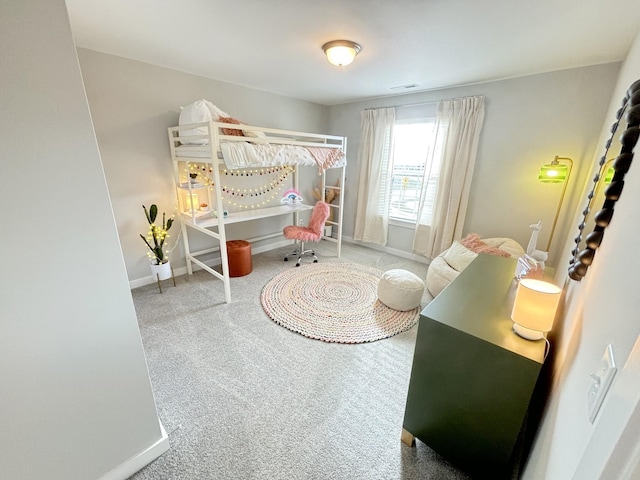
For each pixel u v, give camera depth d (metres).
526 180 2.94
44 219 0.86
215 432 1.45
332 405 1.63
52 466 1.03
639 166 0.71
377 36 1.90
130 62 2.52
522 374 0.99
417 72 2.69
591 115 2.49
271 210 3.82
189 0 1.50
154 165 2.87
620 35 1.81
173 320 2.44
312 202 4.77
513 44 2.01
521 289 1.05
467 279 1.65
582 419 0.61
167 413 1.55
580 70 2.48
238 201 3.69
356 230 4.47
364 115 4.02
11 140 0.77
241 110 3.40
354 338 2.24
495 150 3.08
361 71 2.69
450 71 2.64
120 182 2.69
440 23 1.71
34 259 0.86
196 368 1.89
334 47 2.01
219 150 2.46
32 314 0.89
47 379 0.96
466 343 1.10
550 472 0.75
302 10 1.59
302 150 3.15
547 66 2.48
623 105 1.20
